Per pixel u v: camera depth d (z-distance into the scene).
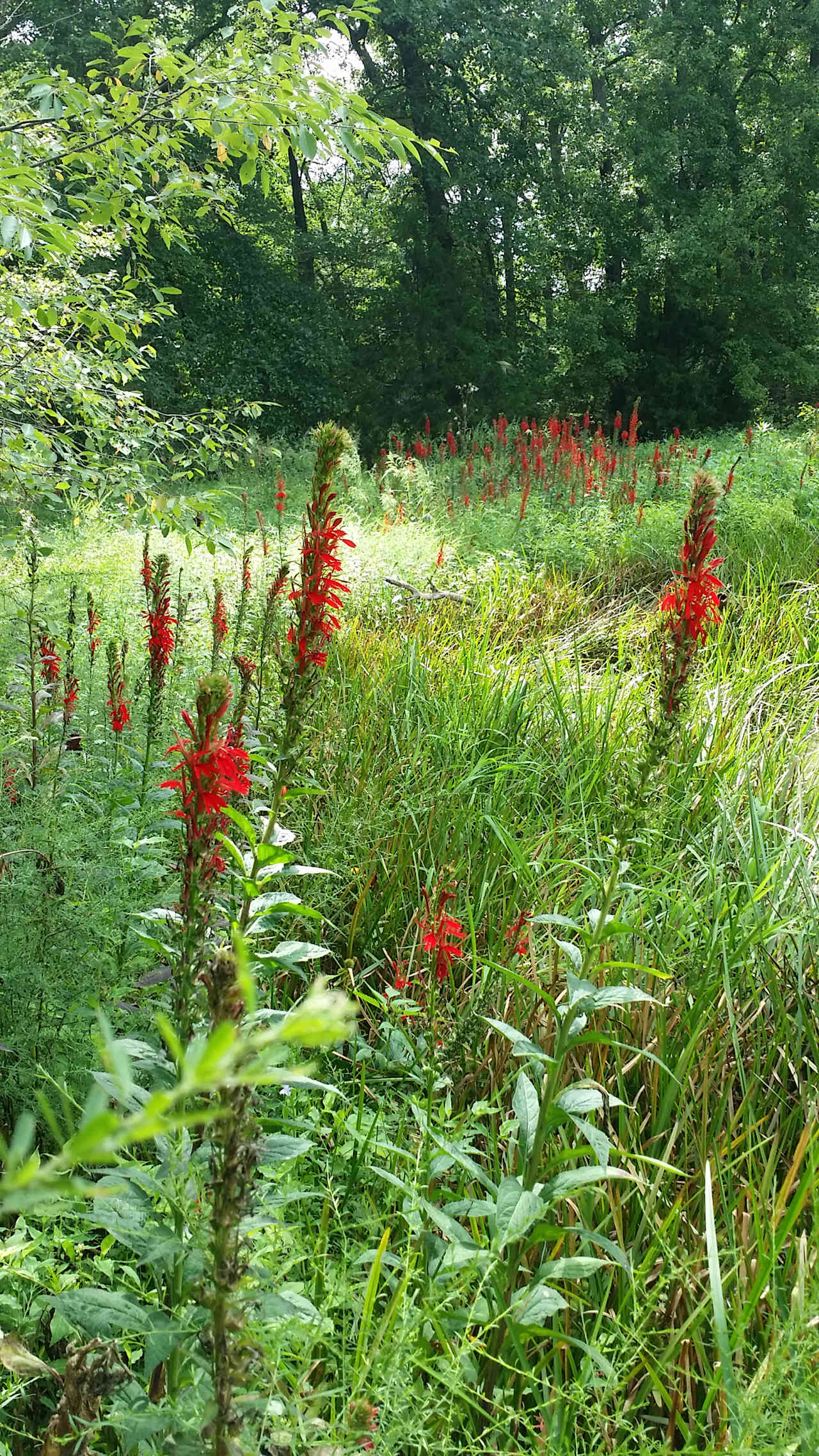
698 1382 2.21
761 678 5.96
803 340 27.44
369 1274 2.17
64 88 3.65
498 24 23.66
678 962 3.46
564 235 26.36
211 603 6.17
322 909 3.71
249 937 2.13
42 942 2.76
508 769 4.58
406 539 9.53
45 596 4.77
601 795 4.62
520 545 9.73
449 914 3.54
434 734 5.10
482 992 3.13
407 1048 2.96
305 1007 0.57
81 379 4.39
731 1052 3.18
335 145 3.66
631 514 10.09
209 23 21.34
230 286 23.42
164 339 20.34
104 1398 1.74
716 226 24.45
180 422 4.86
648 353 27.25
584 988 2.14
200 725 1.66
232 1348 1.29
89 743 4.43
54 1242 2.00
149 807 3.50
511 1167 2.63
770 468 11.32
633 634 6.91
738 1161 2.63
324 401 23.97
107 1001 2.71
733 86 26.80
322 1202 2.41
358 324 25.98
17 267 4.72
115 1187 0.58
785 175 26.41
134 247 5.22
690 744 4.82
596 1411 1.89
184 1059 0.60
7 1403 1.86
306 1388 1.70
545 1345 2.22
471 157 24.11
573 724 5.26
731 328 27.22
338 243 26.64
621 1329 2.06
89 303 4.49
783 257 27.19
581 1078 2.96
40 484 4.18
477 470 14.43
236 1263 1.25
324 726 5.03
